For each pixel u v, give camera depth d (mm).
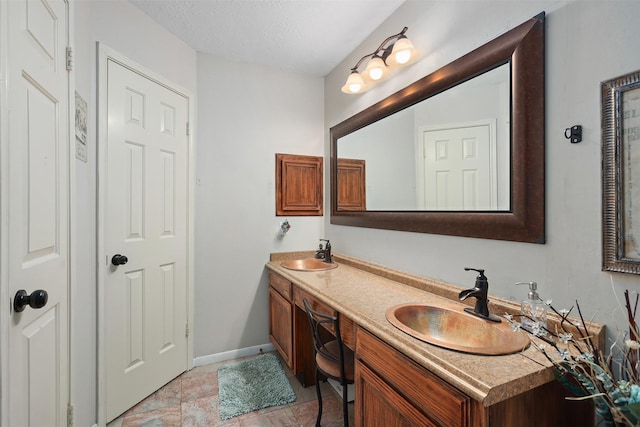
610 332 876
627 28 839
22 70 861
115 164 1655
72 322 1210
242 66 2404
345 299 1403
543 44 1036
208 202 2303
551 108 1019
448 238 1440
